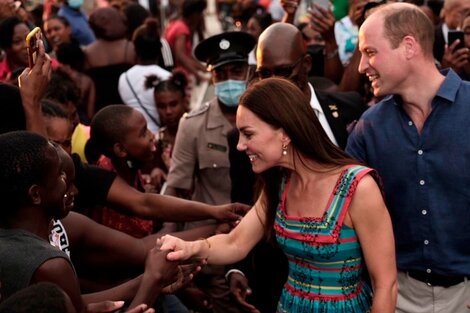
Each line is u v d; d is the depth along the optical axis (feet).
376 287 9.53
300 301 10.02
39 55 10.75
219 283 14.46
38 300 6.35
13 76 17.06
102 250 10.83
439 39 19.10
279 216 10.12
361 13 17.39
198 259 10.26
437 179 10.41
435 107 10.34
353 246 9.67
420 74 10.27
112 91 23.58
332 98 12.94
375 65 10.30
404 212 10.71
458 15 18.33
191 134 14.67
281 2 17.20
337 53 17.19
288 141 9.64
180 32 32.37
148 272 9.65
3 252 8.22
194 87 36.17
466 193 10.33
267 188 10.44
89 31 30.04
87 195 11.94
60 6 30.86
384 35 10.19
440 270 10.59
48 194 8.66
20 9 21.49
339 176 9.57
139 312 8.70
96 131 12.48
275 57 12.36
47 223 8.86
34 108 10.75
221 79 14.52
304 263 9.96
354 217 9.52
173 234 11.81
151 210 11.96
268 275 12.08
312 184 9.71
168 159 18.11
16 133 8.68
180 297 13.41
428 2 23.66
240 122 9.64
